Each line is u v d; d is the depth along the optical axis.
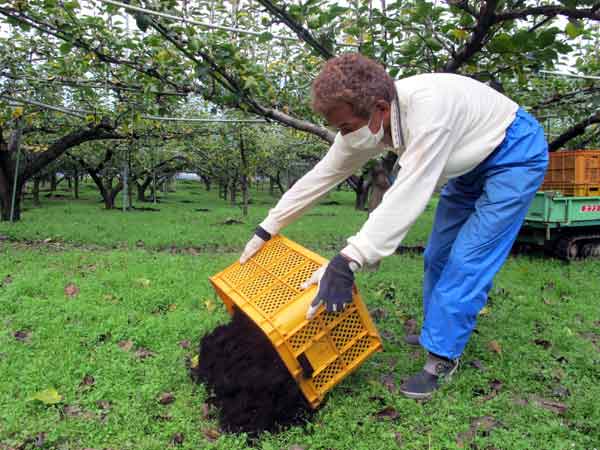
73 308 3.97
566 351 3.38
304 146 18.30
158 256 6.54
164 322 3.72
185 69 5.83
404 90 2.33
